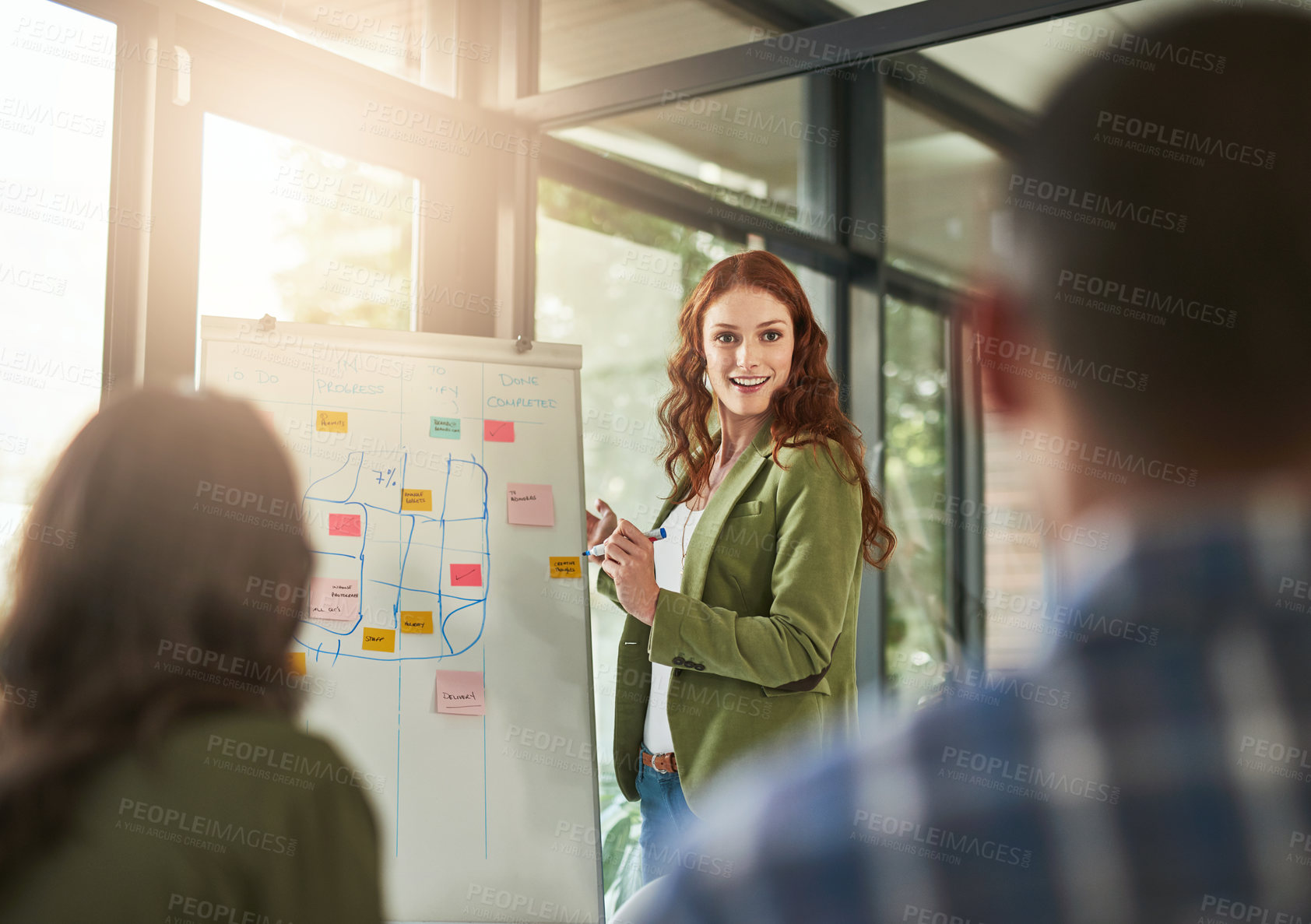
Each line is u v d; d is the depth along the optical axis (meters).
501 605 1.95
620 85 2.57
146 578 0.81
